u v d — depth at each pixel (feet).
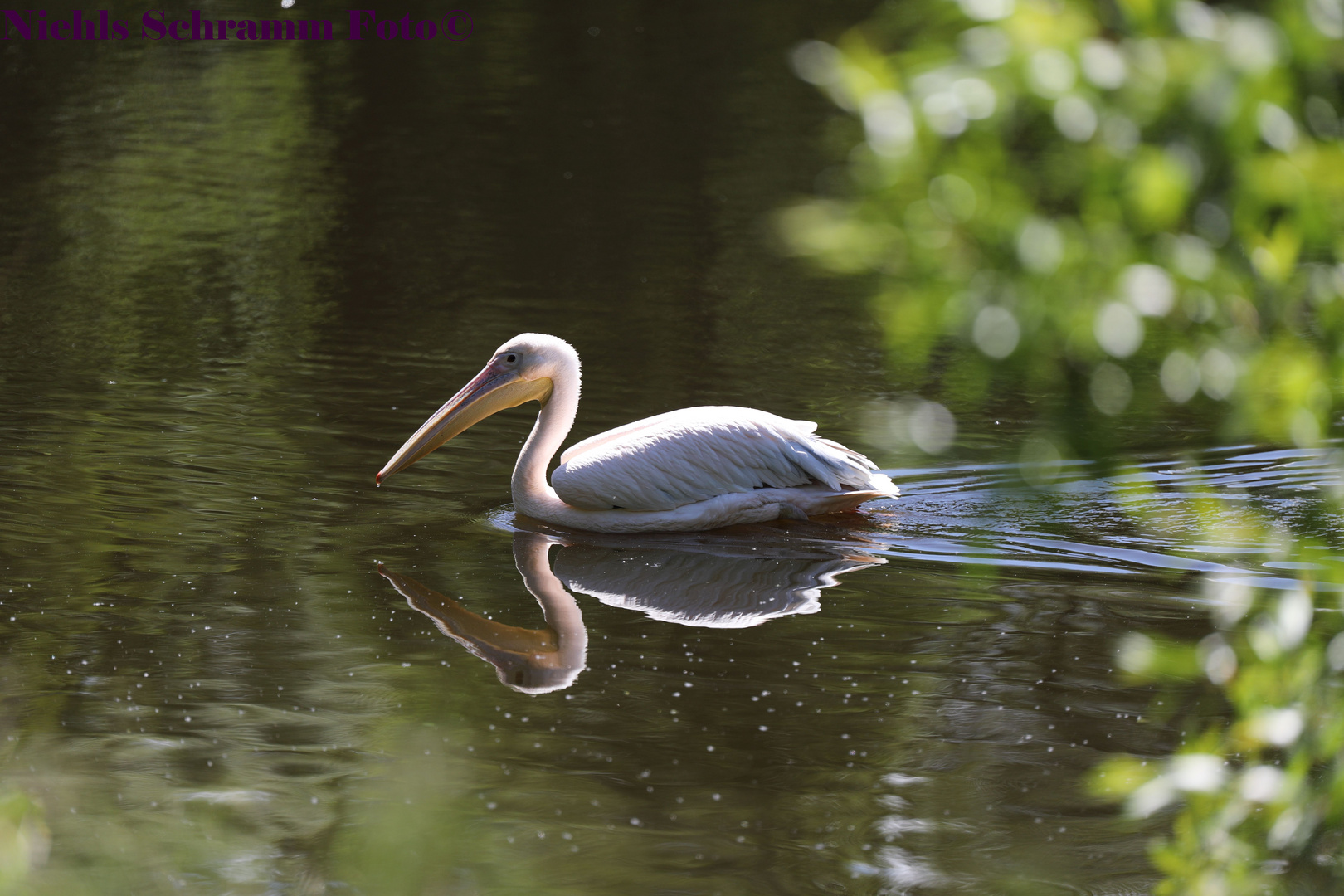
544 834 26.40
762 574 41.39
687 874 25.16
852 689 33.22
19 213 87.20
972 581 40.14
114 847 25.48
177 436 51.93
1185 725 31.19
